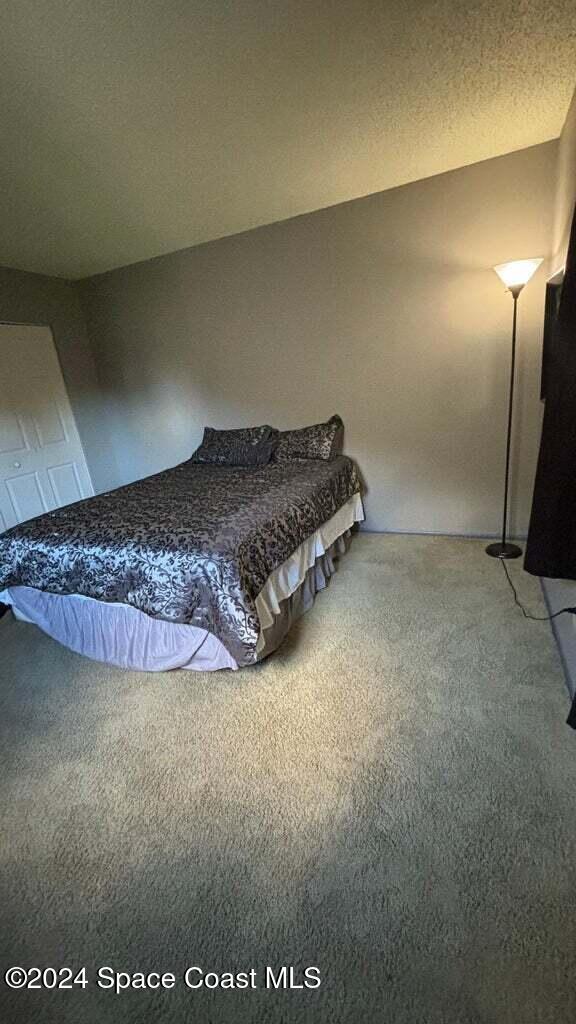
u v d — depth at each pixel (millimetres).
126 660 2158
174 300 3689
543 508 1583
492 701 1798
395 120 2146
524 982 1012
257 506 2371
